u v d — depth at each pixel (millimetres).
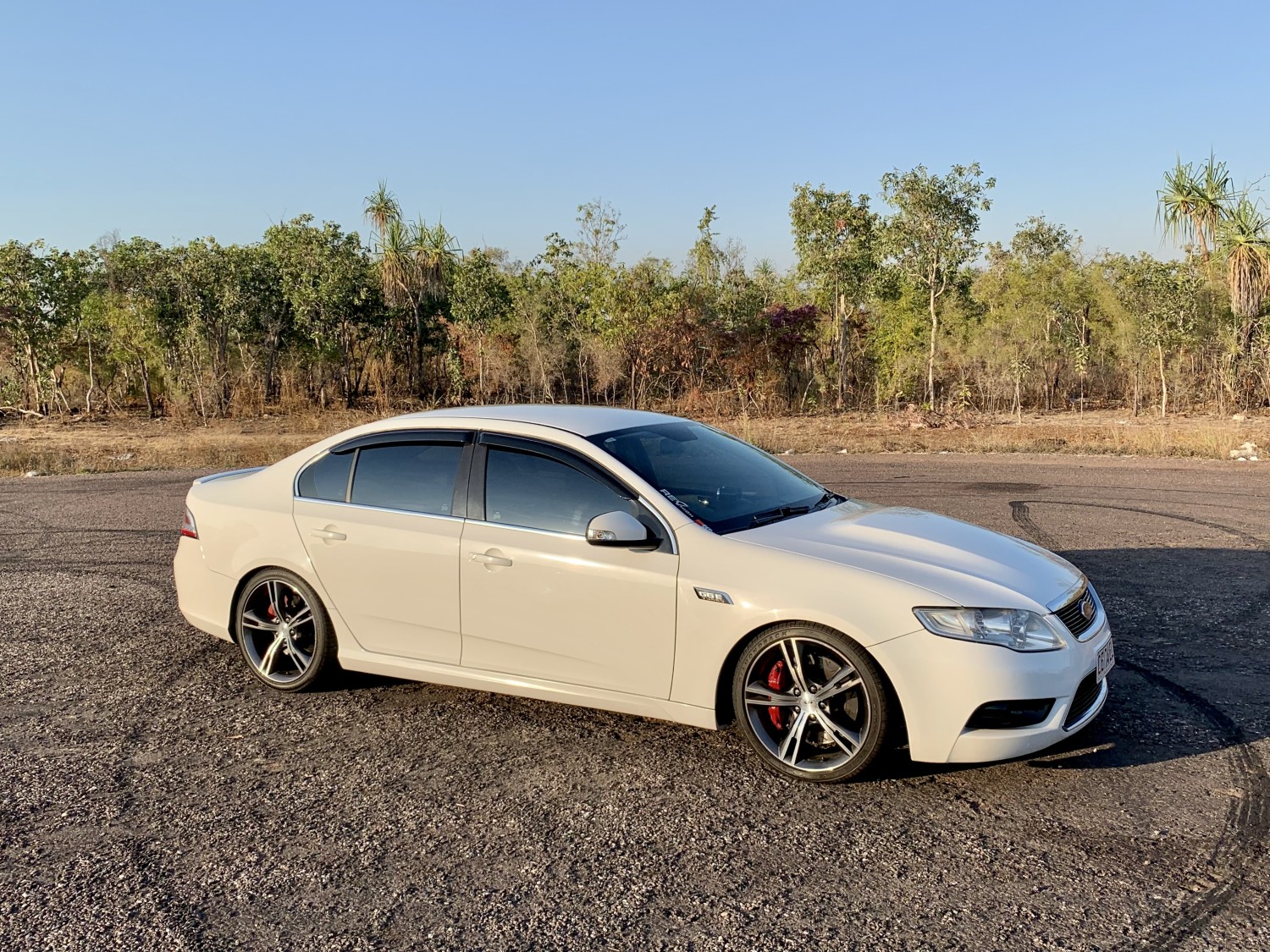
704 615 3773
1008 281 28625
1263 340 24312
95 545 9109
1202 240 23766
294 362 33000
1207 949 2580
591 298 30078
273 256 31812
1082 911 2783
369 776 3881
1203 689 4535
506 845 3283
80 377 32812
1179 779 3617
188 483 13977
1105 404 28156
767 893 2938
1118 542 7988
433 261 31141
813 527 4078
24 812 3633
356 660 4676
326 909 2924
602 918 2830
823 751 3752
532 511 4227
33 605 6848
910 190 27062
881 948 2643
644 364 29734
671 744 4117
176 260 30281
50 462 17547
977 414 26469
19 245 28500
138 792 3785
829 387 30016
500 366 31219
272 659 4961
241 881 3100
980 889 2918
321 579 4715
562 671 4148
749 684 3789
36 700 4887
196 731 4418
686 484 4211
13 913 2947
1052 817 3357
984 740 3438
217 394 30484
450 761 4008
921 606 3490
